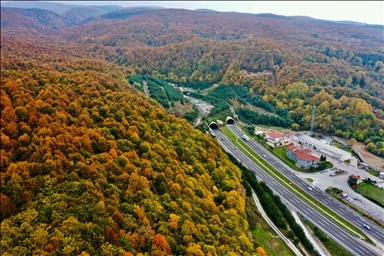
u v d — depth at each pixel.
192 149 110.38
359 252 97.94
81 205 64.62
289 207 121.75
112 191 72.00
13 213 58.56
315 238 103.81
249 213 102.50
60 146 74.94
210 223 81.56
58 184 66.56
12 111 78.38
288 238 98.62
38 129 78.00
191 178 93.38
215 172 105.44
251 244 84.12
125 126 102.31
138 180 77.62
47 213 60.72
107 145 86.50
